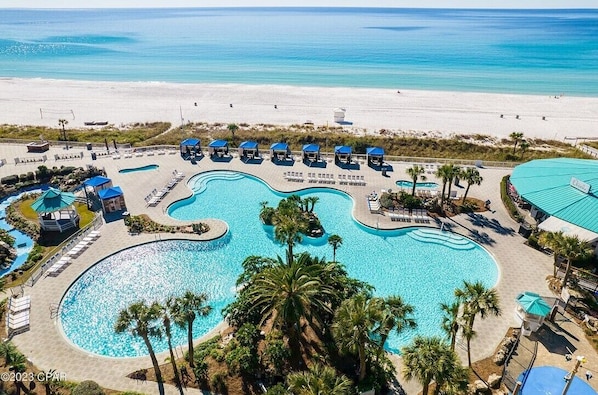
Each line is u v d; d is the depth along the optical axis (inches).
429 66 7372.1
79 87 5625.0
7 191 2304.4
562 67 7283.5
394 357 1254.9
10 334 1294.3
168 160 2810.0
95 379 1141.1
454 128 3895.2
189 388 1113.4
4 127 3730.3
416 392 1117.1
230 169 2677.2
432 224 2028.8
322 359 1176.2
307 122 3993.6
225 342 1259.2
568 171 2079.2
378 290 1583.4
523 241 1878.7
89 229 1905.8
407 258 1786.4
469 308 1130.0
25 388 1097.4
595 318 1373.0
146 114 4261.8
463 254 1813.5
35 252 1745.8
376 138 3452.3
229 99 4936.0
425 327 1392.7
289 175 2561.5
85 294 1517.0
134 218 2001.7
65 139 3376.0
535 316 1315.2
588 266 1674.5
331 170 2677.2
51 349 1246.3
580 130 3932.1
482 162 2780.5
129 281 1596.9
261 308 1291.8
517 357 1222.9
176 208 2196.1
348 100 4950.8
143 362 1206.9
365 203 2226.9
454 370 890.7
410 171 2190.0
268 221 1985.7
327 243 1892.2
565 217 1775.3
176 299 1130.0
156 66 7485.2
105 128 3786.9
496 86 5920.3
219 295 1541.6
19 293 1478.8
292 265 1229.7
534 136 3727.9
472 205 2214.6
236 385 1115.3
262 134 3508.9
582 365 1185.4
